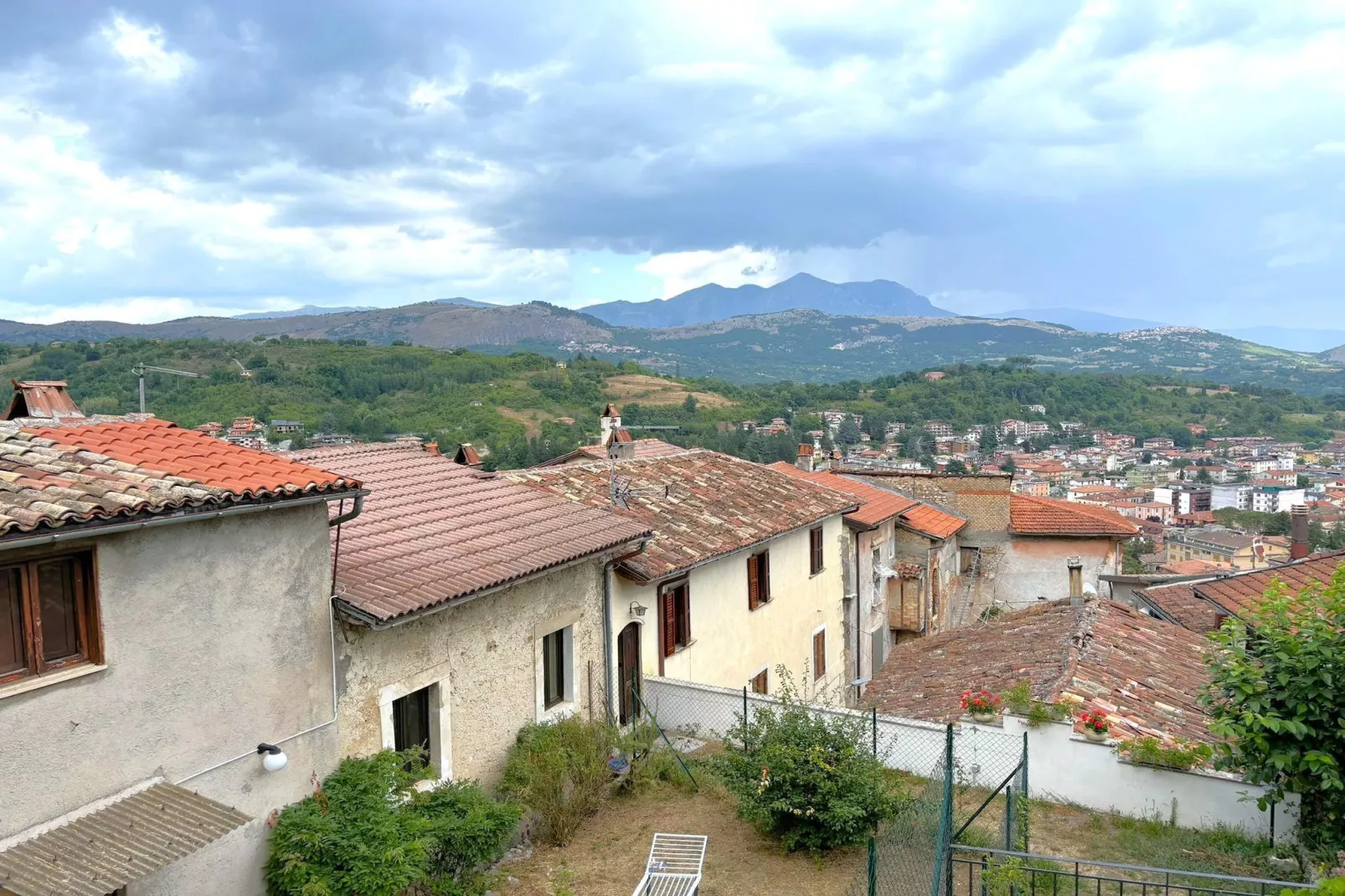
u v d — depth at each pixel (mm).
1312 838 9484
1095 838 10617
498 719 12062
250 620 8453
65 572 7051
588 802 12461
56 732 6805
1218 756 10867
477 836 9688
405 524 12727
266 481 8508
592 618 14109
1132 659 14656
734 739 13430
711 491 20641
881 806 10977
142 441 9047
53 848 6543
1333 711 9195
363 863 8266
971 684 14531
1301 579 16875
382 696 10148
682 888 10164
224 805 8156
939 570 29359
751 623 19297
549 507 15008
